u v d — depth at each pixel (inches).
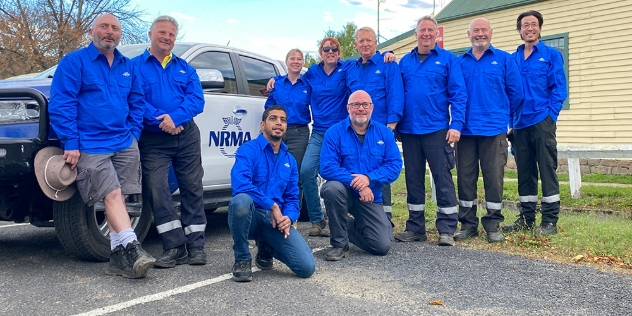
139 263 162.7
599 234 220.4
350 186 194.2
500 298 148.6
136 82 176.6
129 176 172.4
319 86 235.5
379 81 226.2
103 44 165.9
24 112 168.6
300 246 169.3
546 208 229.3
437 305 142.9
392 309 139.7
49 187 164.2
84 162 165.0
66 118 161.8
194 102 186.1
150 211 203.3
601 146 332.2
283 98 242.8
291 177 176.2
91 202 167.3
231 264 188.5
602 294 152.1
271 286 160.4
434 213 288.8
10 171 162.6
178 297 149.2
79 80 163.8
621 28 461.4
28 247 214.8
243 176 166.4
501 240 219.1
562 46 505.0
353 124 200.4
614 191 351.9
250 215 163.5
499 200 220.7
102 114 165.8
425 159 227.3
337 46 233.3
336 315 135.1
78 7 954.1
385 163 201.9
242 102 243.8
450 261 190.7
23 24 878.4
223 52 245.8
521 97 223.8
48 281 164.2
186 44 231.0
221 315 134.9
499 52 222.2
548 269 178.9
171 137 183.9
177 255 185.0
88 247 182.1
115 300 146.3
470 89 220.1
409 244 221.0
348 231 205.2
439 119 218.8
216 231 256.8
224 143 233.5
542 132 227.0
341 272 177.0
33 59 874.1
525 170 236.1
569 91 498.9
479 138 222.5
